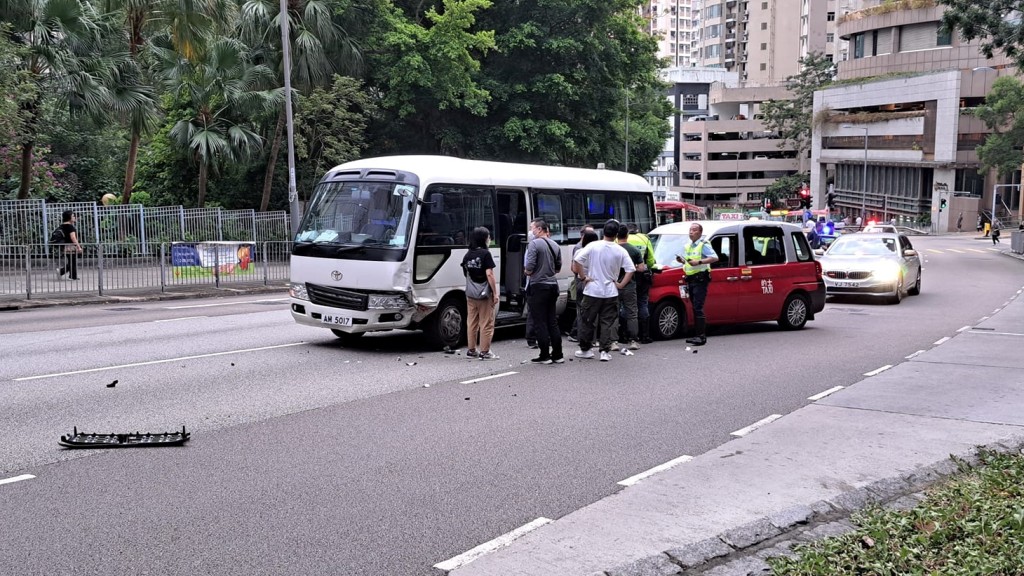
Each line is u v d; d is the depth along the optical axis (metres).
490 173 13.91
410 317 12.55
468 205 13.41
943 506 5.86
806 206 45.56
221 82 29.80
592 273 12.16
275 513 5.84
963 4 28.53
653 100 68.81
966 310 20.36
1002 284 28.62
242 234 27.72
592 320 12.26
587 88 40.16
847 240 24.05
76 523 5.59
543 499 6.20
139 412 8.65
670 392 10.07
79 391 9.59
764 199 109.12
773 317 15.77
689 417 8.80
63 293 20.00
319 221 13.23
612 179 16.80
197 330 14.81
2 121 23.95
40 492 6.20
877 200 84.50
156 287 21.78
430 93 35.59
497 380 10.68
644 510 5.87
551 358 12.14
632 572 4.82
